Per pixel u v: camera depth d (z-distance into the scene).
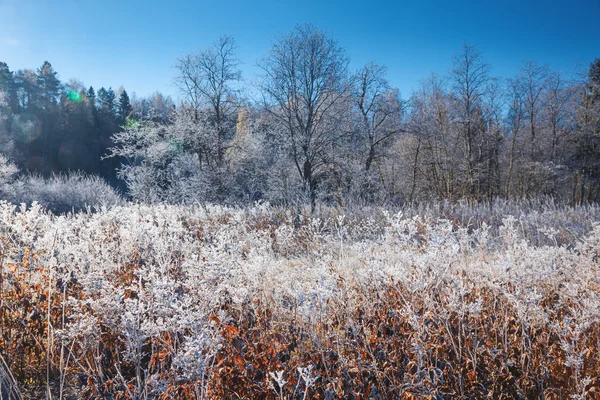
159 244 4.75
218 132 22.66
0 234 4.23
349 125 22.12
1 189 19.69
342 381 2.85
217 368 2.73
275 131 21.61
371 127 25.36
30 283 3.70
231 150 23.91
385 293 3.73
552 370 2.93
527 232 8.08
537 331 3.29
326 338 3.08
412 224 4.96
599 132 29.11
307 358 3.05
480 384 2.83
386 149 27.66
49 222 5.03
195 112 23.06
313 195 18.78
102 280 3.41
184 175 23.08
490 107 30.89
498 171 32.97
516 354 3.16
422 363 2.80
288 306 3.67
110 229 6.63
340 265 4.72
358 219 10.80
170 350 2.79
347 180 21.66
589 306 2.89
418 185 32.81
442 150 32.59
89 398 2.68
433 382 2.74
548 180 30.17
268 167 22.45
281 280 4.10
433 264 3.68
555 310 3.41
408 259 4.23
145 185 21.81
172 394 2.58
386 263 4.07
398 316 3.40
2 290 3.50
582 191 30.83
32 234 4.08
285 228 7.16
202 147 22.75
